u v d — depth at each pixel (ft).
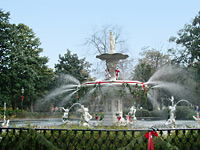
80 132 13.74
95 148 12.80
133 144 10.87
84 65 122.21
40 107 114.52
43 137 11.16
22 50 99.40
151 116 73.61
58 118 92.38
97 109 89.45
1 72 91.97
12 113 90.53
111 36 32.91
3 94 91.91
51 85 111.86
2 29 91.71
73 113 91.40
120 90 28.78
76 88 30.86
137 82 29.12
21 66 95.71
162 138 12.30
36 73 103.55
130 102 73.46
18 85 94.12
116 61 32.37
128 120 31.68
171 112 30.14
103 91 29.17
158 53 105.09
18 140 11.81
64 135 13.19
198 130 12.41
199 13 99.19
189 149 12.45
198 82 97.14
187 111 67.46
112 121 29.09
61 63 119.55
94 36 92.43
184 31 102.27
